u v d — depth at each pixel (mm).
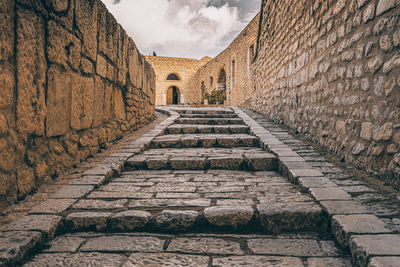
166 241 1672
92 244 1618
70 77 2621
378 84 2270
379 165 2254
